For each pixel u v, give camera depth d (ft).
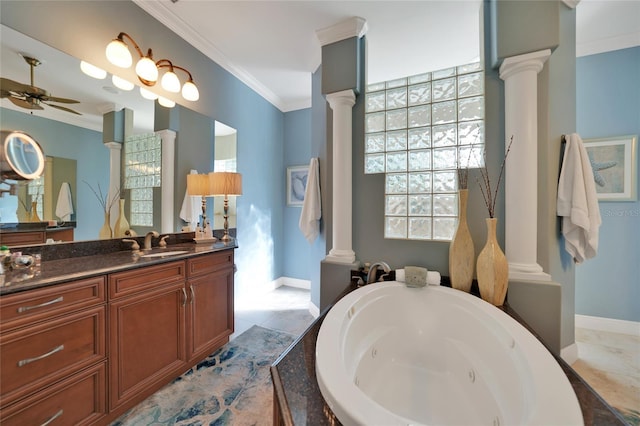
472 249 5.38
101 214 5.45
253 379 5.39
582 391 2.63
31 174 4.49
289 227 12.22
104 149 5.51
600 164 7.21
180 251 5.88
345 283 6.38
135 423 4.20
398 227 6.43
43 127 4.63
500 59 5.29
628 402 4.71
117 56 5.26
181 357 5.41
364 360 4.24
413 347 5.12
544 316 4.99
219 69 8.59
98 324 4.00
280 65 9.04
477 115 5.77
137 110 6.15
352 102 6.66
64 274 3.73
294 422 2.22
